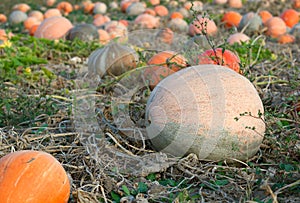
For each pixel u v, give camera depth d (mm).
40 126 3396
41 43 5363
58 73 4637
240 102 2824
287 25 6684
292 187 2631
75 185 2748
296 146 2932
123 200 2590
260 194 2643
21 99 3752
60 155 2990
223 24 6590
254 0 8633
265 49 5109
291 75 4227
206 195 2654
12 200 2324
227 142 2812
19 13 7730
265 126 2926
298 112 3244
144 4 8812
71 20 7914
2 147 2979
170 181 2758
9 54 4816
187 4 8625
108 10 9016
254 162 2953
